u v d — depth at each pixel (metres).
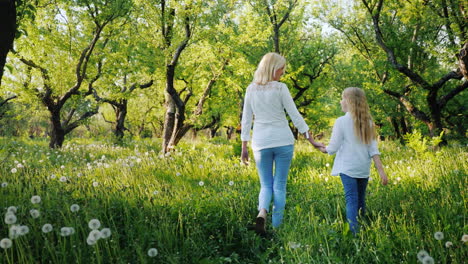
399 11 12.61
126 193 4.57
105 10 11.55
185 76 17.48
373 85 13.81
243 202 4.29
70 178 5.66
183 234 3.22
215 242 3.22
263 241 3.35
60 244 2.71
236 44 12.34
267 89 3.59
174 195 4.68
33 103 13.56
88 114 16.19
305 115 27.03
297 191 5.25
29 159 8.33
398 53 14.47
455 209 3.55
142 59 14.12
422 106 16.09
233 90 18.52
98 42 14.55
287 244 2.96
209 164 7.49
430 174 5.40
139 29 11.70
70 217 3.10
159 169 6.98
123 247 3.08
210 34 11.50
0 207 3.51
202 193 4.91
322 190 5.01
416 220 3.52
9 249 2.71
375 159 3.55
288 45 20.16
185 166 7.25
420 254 2.33
